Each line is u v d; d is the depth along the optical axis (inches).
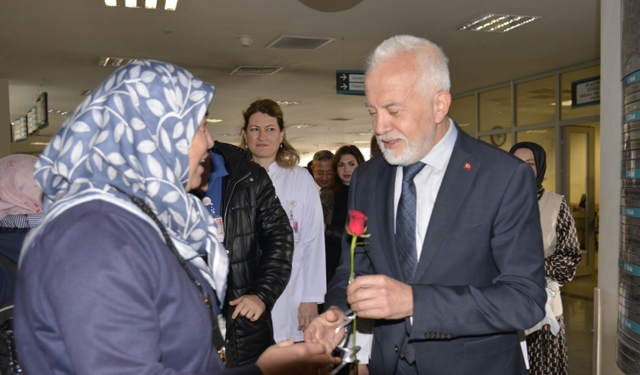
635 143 55.7
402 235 61.1
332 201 153.9
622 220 58.9
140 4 215.5
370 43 281.6
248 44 269.4
